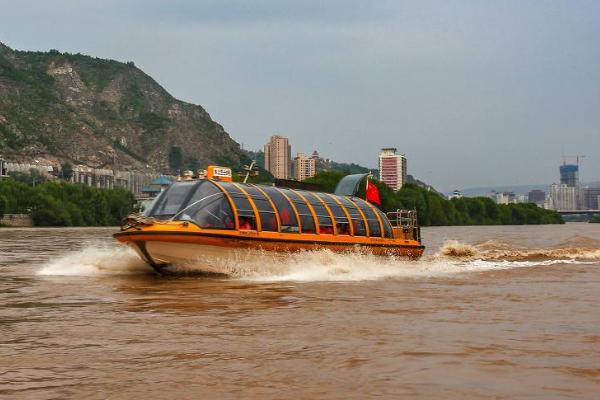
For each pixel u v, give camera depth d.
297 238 22.88
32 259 31.19
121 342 9.79
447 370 8.16
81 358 8.78
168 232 19.88
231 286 17.64
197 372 8.07
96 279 19.83
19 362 8.57
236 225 21.23
